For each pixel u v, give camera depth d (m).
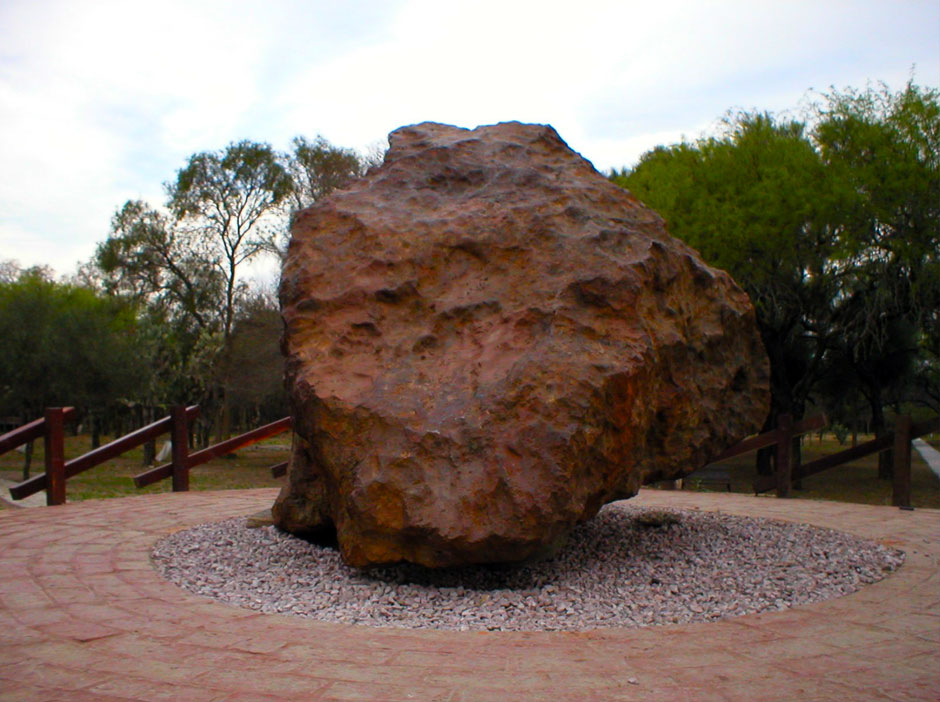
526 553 4.36
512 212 5.40
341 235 5.48
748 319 6.38
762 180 17.73
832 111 18.17
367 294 5.13
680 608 4.29
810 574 5.05
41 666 3.29
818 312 20.05
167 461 28.03
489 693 2.99
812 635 3.78
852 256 17.59
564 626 3.98
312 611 4.24
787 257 18.08
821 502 9.09
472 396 4.57
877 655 3.48
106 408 29.48
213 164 30.16
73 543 6.12
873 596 4.55
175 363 30.83
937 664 3.36
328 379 4.82
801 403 22.11
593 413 4.47
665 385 5.26
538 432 4.34
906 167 16.81
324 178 29.98
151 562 5.42
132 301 32.97
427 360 4.89
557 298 4.89
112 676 3.17
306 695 2.96
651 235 5.67
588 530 6.42
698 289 5.85
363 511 4.40
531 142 6.34
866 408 28.06
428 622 4.05
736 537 6.27
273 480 21.11
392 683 3.10
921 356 23.00
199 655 3.43
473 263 5.27
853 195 16.56
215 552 5.71
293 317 5.17
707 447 5.97
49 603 4.33
